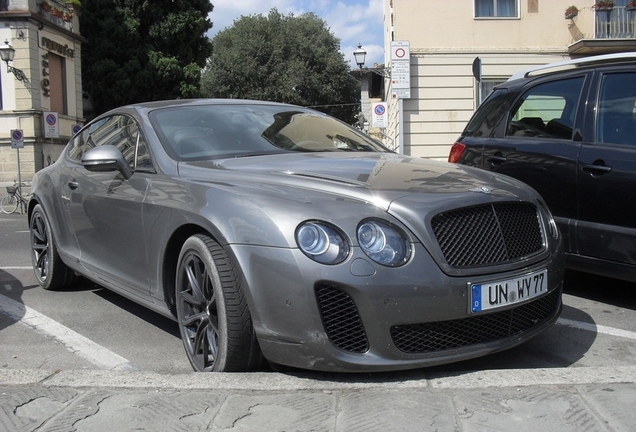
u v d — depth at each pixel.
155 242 3.86
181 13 32.72
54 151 26.50
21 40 24.86
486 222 3.32
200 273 3.49
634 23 18.92
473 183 3.56
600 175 4.64
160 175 4.08
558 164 4.96
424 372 3.27
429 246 3.08
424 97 18.89
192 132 4.41
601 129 4.81
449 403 2.85
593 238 4.69
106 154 4.25
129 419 2.77
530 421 2.67
